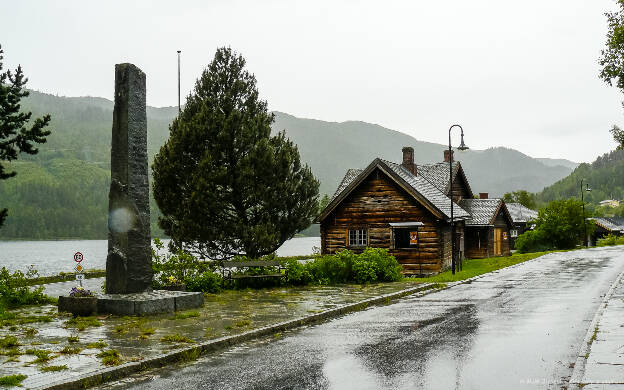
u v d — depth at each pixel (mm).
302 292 19047
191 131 22875
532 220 58875
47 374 7926
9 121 21875
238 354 9680
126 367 8367
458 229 34844
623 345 9305
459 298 17484
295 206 23984
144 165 15500
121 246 14883
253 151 22719
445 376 7879
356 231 31062
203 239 22672
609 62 16797
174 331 11367
